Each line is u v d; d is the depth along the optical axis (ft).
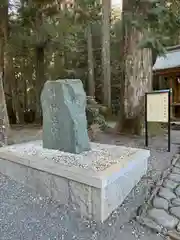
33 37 28.55
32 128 24.99
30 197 8.00
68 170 7.19
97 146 10.80
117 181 7.23
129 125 18.48
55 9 18.75
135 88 17.99
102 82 39.58
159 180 9.08
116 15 43.21
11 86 37.68
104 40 36.86
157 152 12.92
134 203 7.53
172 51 29.53
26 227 6.23
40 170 8.16
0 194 8.12
